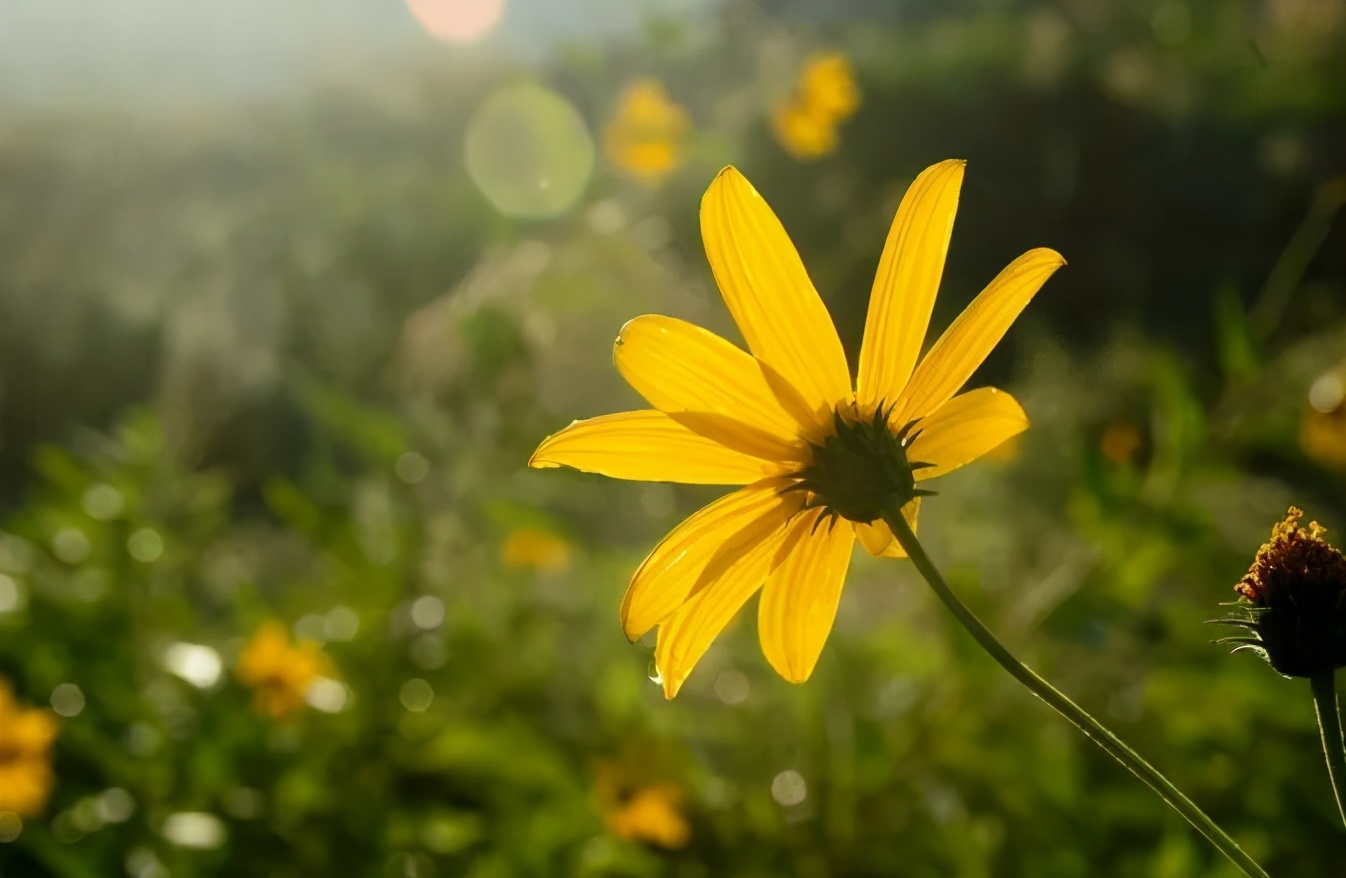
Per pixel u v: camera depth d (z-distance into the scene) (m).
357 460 1.08
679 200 1.14
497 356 0.81
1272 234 1.44
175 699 0.66
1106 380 0.85
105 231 1.51
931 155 1.38
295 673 0.61
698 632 0.31
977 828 0.49
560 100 1.37
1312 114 1.55
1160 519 0.53
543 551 0.72
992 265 1.42
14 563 0.73
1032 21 1.67
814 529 0.30
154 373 1.41
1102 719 0.56
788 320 0.30
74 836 0.56
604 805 0.53
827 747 0.53
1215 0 1.71
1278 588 0.27
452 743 0.56
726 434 0.30
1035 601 0.56
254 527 1.06
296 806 0.56
